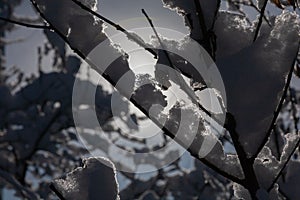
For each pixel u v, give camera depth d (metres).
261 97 1.75
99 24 1.81
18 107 7.85
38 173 8.06
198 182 6.88
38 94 7.80
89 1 1.84
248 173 1.77
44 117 7.85
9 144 7.79
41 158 8.09
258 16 1.87
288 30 1.77
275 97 1.75
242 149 1.76
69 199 1.82
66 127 7.87
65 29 1.81
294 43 1.76
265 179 1.83
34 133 7.76
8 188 6.96
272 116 1.75
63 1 1.82
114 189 1.83
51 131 7.92
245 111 1.76
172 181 7.12
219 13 1.84
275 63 1.76
